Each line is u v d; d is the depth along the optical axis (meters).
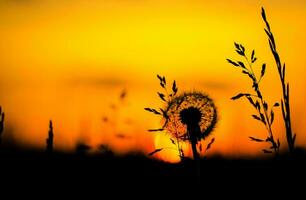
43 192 3.09
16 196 2.98
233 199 2.86
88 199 3.17
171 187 3.10
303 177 2.75
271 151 2.81
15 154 3.14
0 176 3.07
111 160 3.28
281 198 2.77
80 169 3.22
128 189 3.22
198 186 3.04
